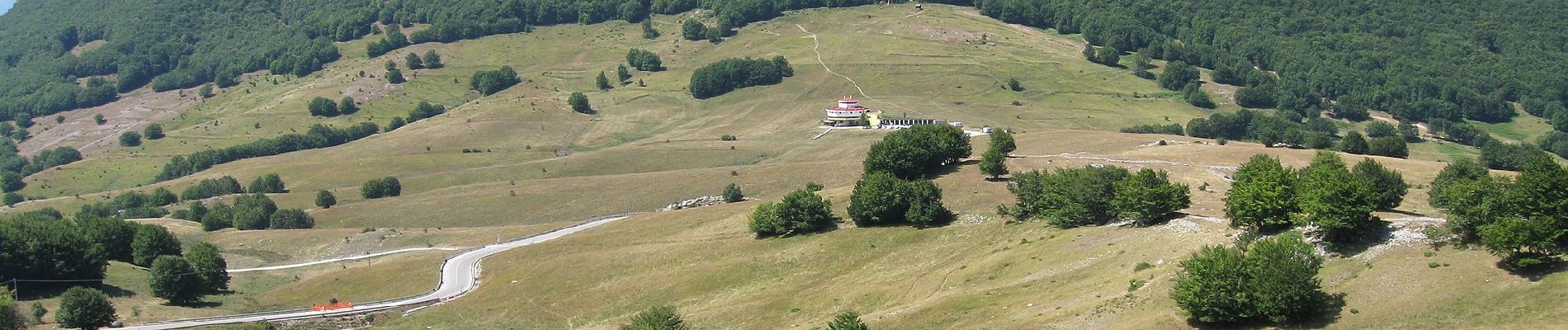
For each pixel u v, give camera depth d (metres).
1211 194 125.19
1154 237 98.38
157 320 116.62
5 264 123.25
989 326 85.12
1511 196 74.88
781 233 137.00
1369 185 84.00
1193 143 188.88
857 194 136.25
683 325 97.25
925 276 107.75
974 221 128.00
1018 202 125.62
